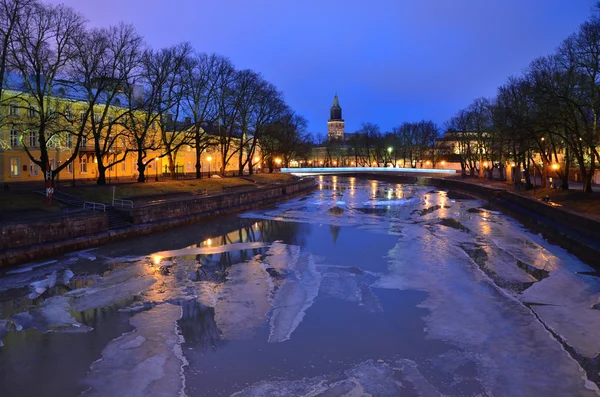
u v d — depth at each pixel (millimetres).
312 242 34562
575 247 30109
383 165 160625
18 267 25484
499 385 13570
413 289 22750
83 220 30953
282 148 96562
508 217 48250
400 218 47688
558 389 13359
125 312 19391
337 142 192375
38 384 13555
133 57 47031
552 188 52250
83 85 41719
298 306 20234
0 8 33406
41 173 52969
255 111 77500
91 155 60469
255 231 39438
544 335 17078
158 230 38094
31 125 37781
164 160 80312
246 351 15812
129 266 26562
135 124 50062
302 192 77938
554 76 44094
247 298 21359
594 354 15609
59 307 19781
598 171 65250
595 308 20000
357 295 21812
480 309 19875
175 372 14281
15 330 17406
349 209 55906
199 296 21562
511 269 26391
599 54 37875
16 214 30891
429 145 145625
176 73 51906
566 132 44312
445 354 15570
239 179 70875
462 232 38656
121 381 13734
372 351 15836
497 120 59188
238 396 12984
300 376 14117
